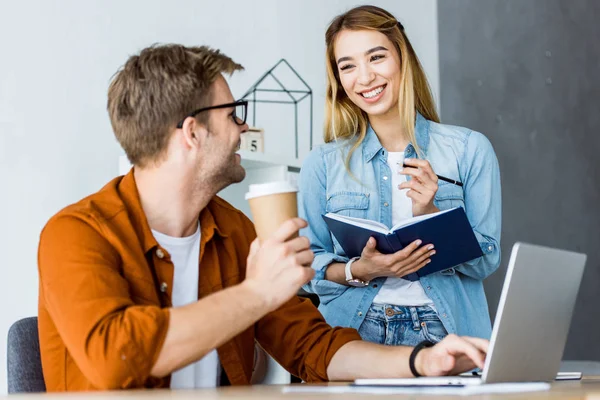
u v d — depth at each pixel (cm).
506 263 469
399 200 220
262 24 367
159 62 148
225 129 152
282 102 368
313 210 227
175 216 153
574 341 486
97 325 123
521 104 493
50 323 139
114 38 315
